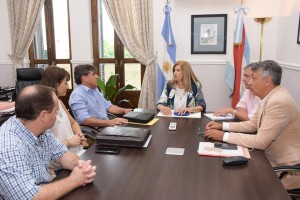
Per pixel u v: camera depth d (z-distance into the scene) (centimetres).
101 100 286
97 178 129
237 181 125
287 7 349
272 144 187
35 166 127
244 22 395
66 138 199
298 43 299
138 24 439
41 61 514
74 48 481
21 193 107
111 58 486
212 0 412
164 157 153
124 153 159
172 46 418
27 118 119
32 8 480
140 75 482
